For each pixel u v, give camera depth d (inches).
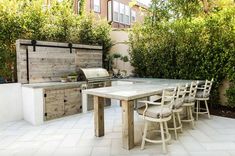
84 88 225.9
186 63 242.8
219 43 218.8
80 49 255.4
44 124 189.8
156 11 288.8
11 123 194.5
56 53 231.0
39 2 233.6
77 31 270.2
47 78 223.9
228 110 224.7
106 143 144.6
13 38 214.1
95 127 157.5
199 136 154.2
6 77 214.5
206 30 229.0
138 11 553.6
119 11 495.8
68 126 183.0
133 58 288.5
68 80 227.9
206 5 285.1
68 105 212.5
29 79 209.9
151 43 272.2
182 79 245.8
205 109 212.8
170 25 256.4
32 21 226.2
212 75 225.0
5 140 153.3
